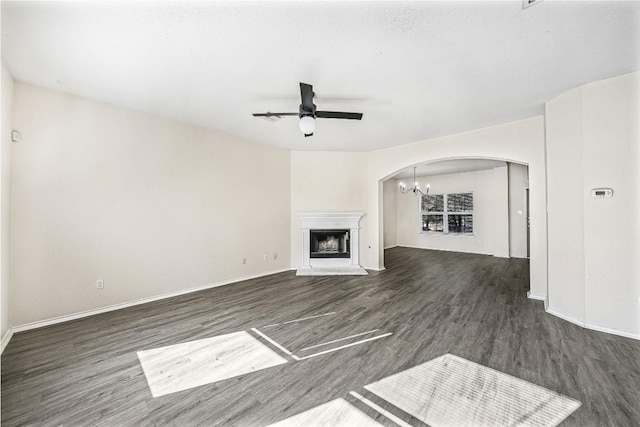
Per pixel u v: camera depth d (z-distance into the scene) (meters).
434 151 5.00
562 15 1.90
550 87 3.01
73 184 3.24
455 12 1.87
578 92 2.98
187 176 4.28
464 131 4.59
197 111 3.75
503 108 3.61
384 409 1.73
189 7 1.82
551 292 3.34
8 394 1.89
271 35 2.12
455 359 2.31
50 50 2.33
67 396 1.88
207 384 2.01
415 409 1.73
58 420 1.66
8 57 2.44
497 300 3.87
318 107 3.56
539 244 3.93
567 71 2.66
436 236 9.02
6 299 2.72
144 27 2.03
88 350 2.50
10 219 2.83
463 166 7.51
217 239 4.69
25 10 1.84
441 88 3.03
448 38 2.16
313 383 2.00
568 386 1.94
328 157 6.06
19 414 1.70
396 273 5.60
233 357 2.38
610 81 2.79
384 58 2.44
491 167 7.66
